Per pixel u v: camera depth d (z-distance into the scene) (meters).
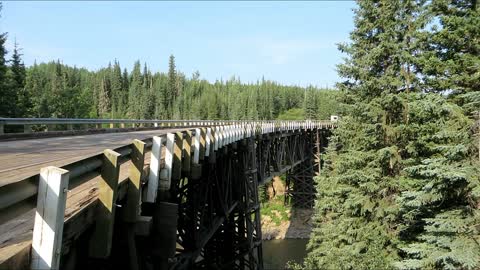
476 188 9.62
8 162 7.20
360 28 18.11
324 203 22.39
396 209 14.78
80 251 4.70
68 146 11.34
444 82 12.48
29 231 3.49
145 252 7.57
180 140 9.62
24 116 44.22
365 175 16.16
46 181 2.75
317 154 49.56
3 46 34.91
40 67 128.12
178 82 130.75
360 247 15.91
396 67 16.59
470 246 9.69
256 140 25.89
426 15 15.19
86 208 4.14
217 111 111.00
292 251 41.19
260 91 132.75
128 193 5.80
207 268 17.31
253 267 19.92
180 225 13.01
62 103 68.50
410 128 14.97
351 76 18.39
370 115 16.50
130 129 24.91
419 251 10.59
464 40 12.22
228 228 19.19
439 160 10.46
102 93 117.94
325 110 91.69
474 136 10.44
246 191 21.28
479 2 12.09
